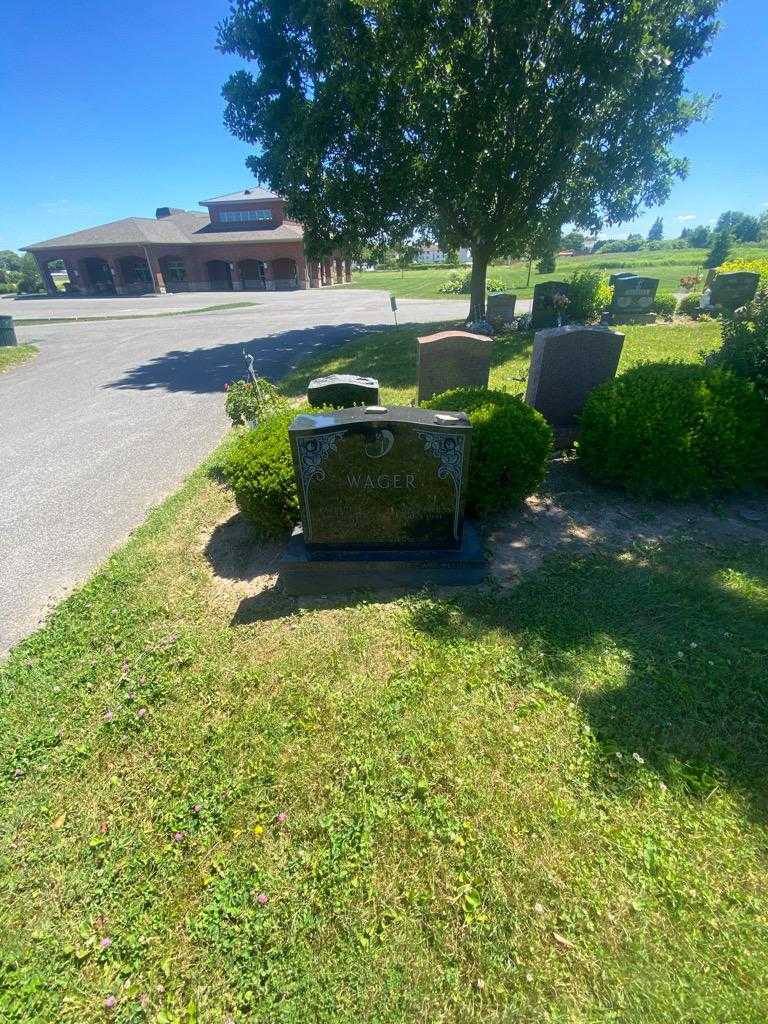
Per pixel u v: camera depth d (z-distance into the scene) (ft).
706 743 9.02
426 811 8.21
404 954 6.62
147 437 29.17
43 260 161.99
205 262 161.48
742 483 17.67
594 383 22.52
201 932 7.00
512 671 10.75
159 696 10.78
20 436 30.17
